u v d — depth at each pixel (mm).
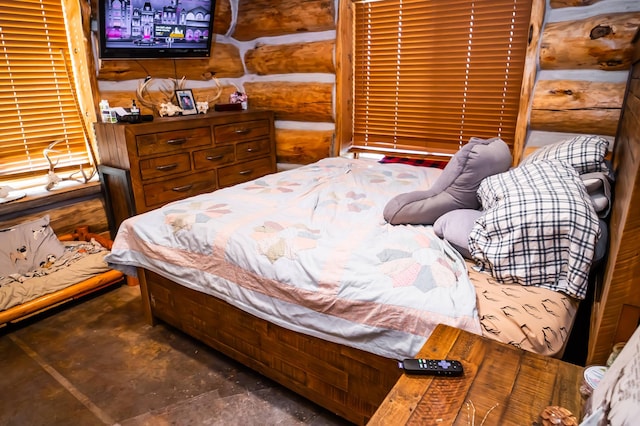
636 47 2006
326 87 3535
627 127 1817
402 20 3219
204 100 3719
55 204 2883
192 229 1903
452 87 3158
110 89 3082
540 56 2535
